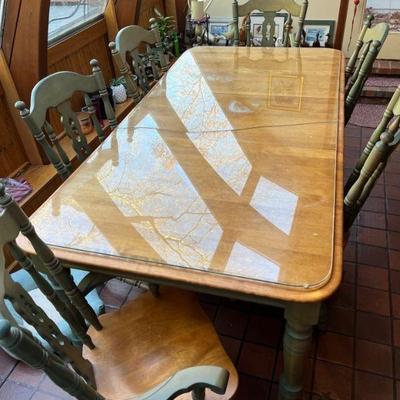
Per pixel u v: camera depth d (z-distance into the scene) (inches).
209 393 38.9
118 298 70.6
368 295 67.6
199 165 50.4
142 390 40.6
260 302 36.1
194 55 84.2
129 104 110.6
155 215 43.2
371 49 66.1
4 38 74.5
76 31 99.0
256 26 125.6
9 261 72.7
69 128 59.1
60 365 28.0
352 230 79.7
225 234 39.6
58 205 46.3
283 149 51.8
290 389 44.3
